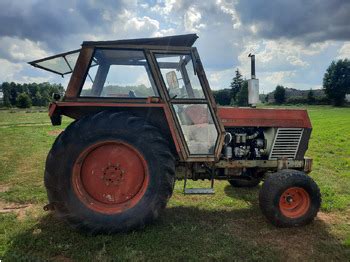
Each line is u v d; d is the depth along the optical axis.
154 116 4.11
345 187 5.91
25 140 12.91
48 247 3.45
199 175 4.58
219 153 4.21
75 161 3.70
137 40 3.91
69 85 3.90
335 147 11.13
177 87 4.16
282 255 3.39
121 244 3.55
